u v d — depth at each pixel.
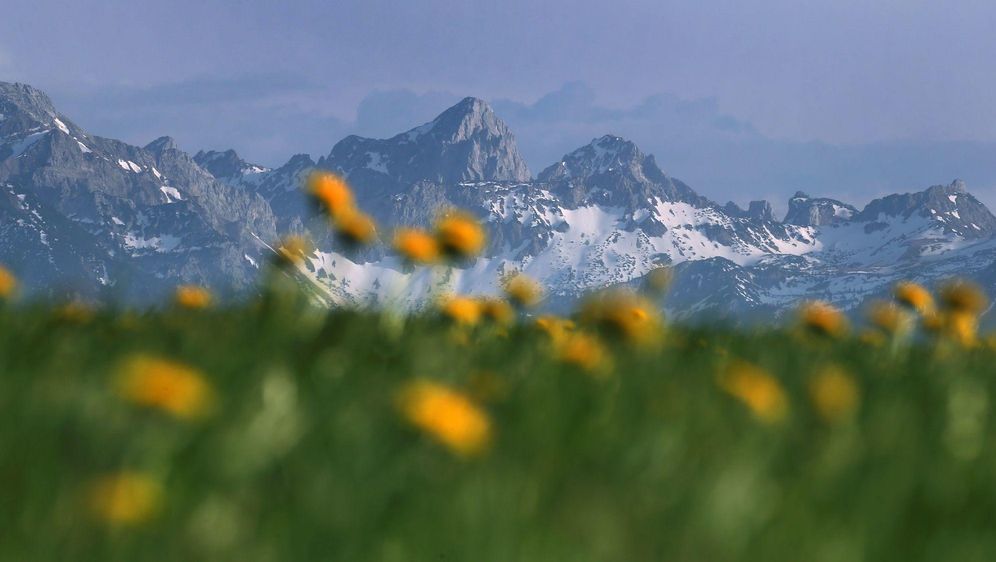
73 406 2.12
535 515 2.02
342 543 1.89
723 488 2.04
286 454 2.07
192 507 1.96
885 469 2.14
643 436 2.15
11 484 2.02
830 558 2.00
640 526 2.02
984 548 2.03
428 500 2.02
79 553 1.77
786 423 2.28
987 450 2.25
